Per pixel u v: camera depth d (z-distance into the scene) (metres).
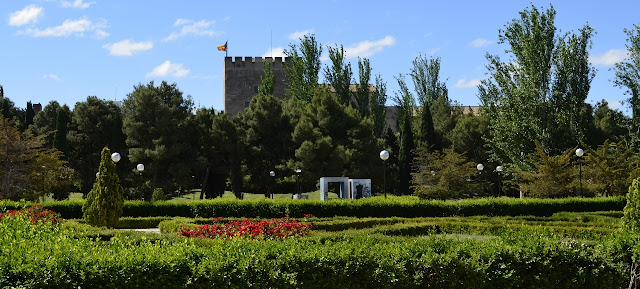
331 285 7.80
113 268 7.11
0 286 6.50
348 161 47.22
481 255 8.34
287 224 13.73
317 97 51.91
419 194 39.03
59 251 7.16
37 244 7.79
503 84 40.22
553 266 8.38
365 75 56.97
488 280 8.18
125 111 54.12
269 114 50.34
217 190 51.97
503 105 40.16
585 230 16.61
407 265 8.07
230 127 50.69
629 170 33.00
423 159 48.72
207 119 51.75
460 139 54.84
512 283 8.20
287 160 49.72
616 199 26.31
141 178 45.97
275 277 7.52
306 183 51.97
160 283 7.25
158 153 45.28
